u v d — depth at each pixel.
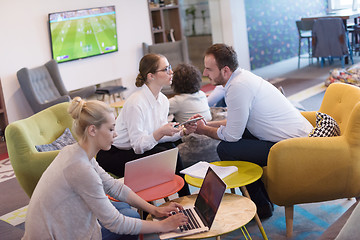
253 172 2.92
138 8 8.53
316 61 10.40
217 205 2.28
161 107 3.39
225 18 9.79
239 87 3.10
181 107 4.05
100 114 2.16
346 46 9.01
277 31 10.98
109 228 2.21
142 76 3.29
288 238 2.99
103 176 2.47
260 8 10.43
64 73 7.48
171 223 2.28
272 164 2.92
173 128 3.14
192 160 4.14
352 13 9.71
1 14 6.69
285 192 2.95
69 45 7.45
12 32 6.81
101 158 3.50
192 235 2.27
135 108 3.23
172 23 9.77
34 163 3.57
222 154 3.31
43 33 7.16
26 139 3.61
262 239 3.00
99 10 7.78
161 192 2.78
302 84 8.05
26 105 7.00
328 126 3.03
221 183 2.30
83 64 7.75
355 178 2.92
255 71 10.16
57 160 2.20
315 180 2.93
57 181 2.14
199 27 10.02
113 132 2.22
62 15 7.25
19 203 4.29
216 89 4.96
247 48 10.15
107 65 8.12
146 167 2.77
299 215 3.30
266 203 3.27
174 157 2.86
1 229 2.66
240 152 3.23
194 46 10.16
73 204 2.16
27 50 6.99
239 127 3.16
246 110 3.12
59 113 4.09
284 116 3.19
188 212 2.49
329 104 3.42
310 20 9.34
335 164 2.89
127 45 8.41
